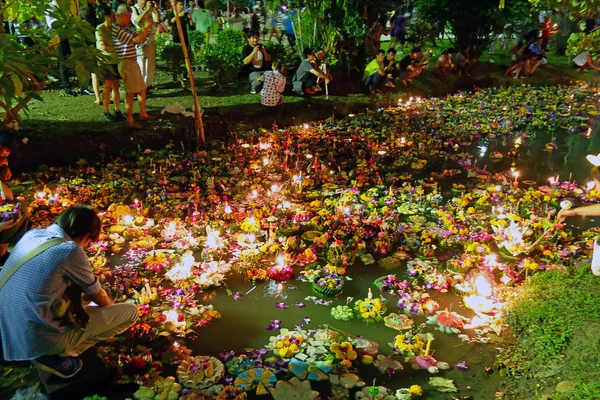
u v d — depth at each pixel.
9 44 5.61
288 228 6.95
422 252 6.58
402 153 10.59
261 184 8.72
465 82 17.62
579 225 7.47
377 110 13.91
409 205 8.05
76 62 5.92
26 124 9.41
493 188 8.54
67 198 7.66
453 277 6.01
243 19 18.64
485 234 6.91
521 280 5.88
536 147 11.49
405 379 4.49
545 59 19.52
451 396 4.28
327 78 13.56
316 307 5.53
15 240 5.61
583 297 5.04
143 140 9.98
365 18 14.72
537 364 4.51
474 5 17.05
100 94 11.98
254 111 12.19
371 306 5.41
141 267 6.08
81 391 4.13
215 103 12.23
